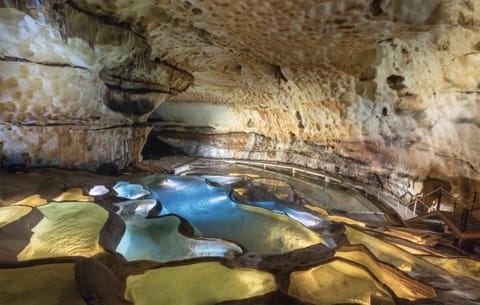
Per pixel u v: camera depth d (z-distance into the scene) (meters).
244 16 4.41
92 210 4.04
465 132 5.17
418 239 4.50
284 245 4.06
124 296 2.25
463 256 3.71
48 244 3.07
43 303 1.99
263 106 10.03
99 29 4.62
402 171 6.64
